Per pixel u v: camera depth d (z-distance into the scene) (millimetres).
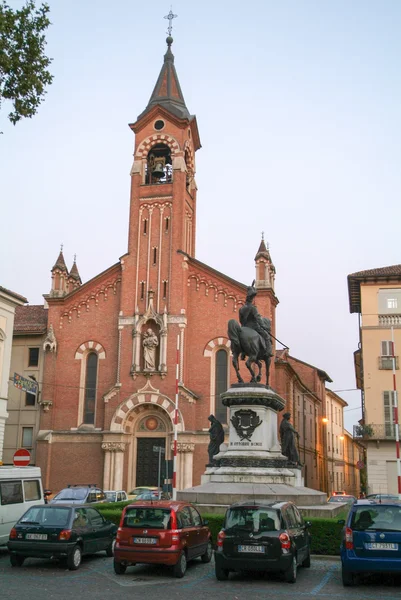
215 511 23844
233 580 17641
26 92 20078
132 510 18562
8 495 23719
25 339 55094
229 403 26859
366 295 53000
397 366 51031
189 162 57562
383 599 15219
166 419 49781
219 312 51312
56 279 54406
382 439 49344
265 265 51312
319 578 18047
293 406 61906
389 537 16328
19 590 15961
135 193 54812
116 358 51969
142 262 52969
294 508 19156
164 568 19516
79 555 19688
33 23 20016
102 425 50688
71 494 34125
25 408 53719
